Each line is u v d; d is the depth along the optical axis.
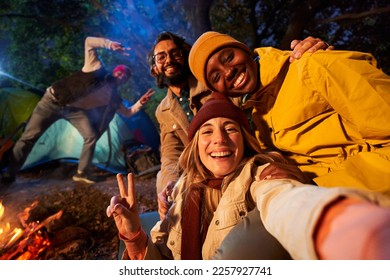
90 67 5.68
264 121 1.82
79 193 5.22
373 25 8.04
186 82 2.62
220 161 1.42
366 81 1.46
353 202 0.57
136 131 7.24
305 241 0.61
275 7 8.22
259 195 1.05
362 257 0.48
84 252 3.44
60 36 8.28
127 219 1.36
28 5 7.78
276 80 1.72
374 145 1.53
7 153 6.18
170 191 1.81
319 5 6.55
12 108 7.12
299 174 1.35
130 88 9.41
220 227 1.32
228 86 1.74
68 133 6.96
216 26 8.40
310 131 1.67
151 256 1.43
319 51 1.62
